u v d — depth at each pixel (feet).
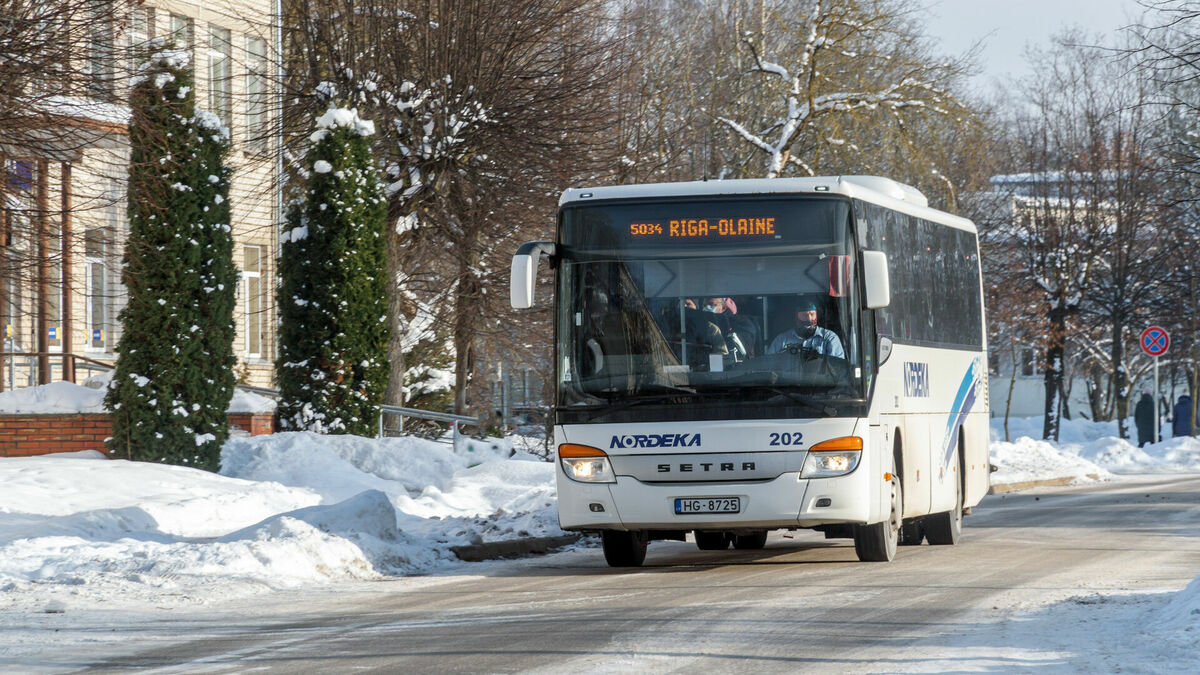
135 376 132.98
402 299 222.89
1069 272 300.81
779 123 234.79
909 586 75.10
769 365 82.94
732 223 84.64
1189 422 278.26
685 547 111.86
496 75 207.00
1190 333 315.78
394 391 202.08
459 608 68.59
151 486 119.34
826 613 63.72
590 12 221.25
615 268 84.99
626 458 83.25
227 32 213.66
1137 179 290.35
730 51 275.18
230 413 159.53
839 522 83.05
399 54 210.18
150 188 132.67
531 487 149.48
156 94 132.77
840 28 228.84
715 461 82.48
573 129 211.41
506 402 251.19
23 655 54.44
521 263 83.61
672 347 83.66
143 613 67.26
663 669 49.11
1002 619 61.21
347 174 163.22
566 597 72.74
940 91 224.53
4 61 115.55
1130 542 107.24
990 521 133.49
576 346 84.89
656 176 243.40
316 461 145.59
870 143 237.45
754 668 49.26
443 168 204.64
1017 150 315.99
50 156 125.49
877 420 85.46
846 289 83.76
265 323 220.02
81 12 119.44
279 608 69.36
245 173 215.51
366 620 64.28
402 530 102.53
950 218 114.21
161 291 133.49
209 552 81.87
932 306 105.40
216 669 50.72
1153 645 53.16
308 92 212.64
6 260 126.21
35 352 162.30
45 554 85.97
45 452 141.49
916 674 47.65
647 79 247.70
